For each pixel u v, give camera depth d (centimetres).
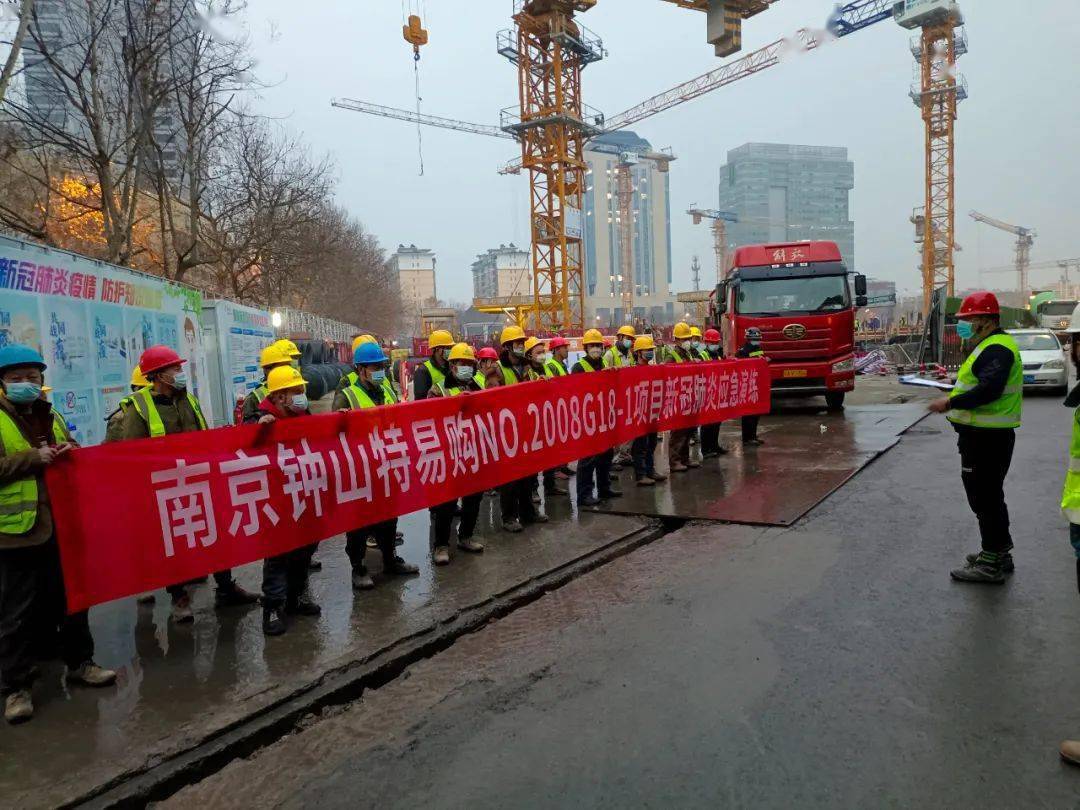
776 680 380
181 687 395
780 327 1492
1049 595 476
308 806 300
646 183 15462
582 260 4750
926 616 452
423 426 590
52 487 387
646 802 287
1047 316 3556
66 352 691
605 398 793
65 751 334
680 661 409
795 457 1018
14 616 370
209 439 454
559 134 4491
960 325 520
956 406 502
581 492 777
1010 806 274
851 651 409
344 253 4125
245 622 492
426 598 518
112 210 1175
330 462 518
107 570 407
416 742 344
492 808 289
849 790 287
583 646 439
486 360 823
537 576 559
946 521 664
